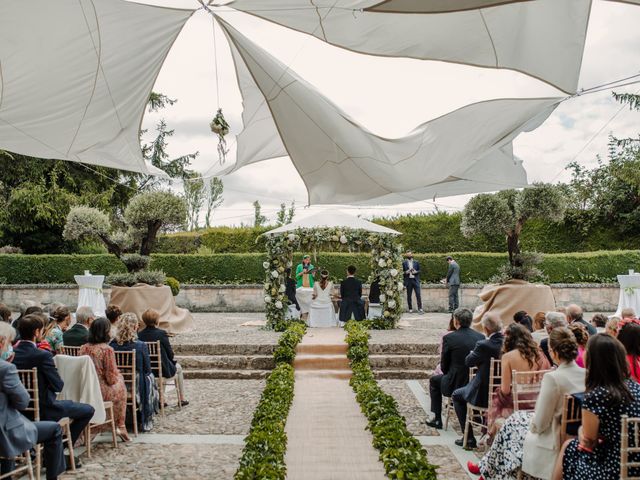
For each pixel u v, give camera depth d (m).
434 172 7.27
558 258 20.11
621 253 19.92
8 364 4.30
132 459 5.73
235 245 23.91
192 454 5.90
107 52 5.62
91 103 6.20
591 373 3.51
